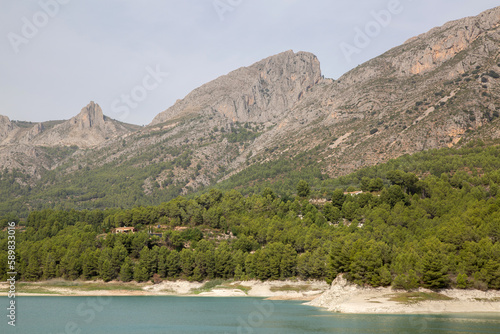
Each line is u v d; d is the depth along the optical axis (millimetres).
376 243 178750
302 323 139625
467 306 151625
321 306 172875
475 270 159250
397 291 163625
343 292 170625
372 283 166375
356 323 136000
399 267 164875
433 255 160000
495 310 149375
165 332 133375
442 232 190250
